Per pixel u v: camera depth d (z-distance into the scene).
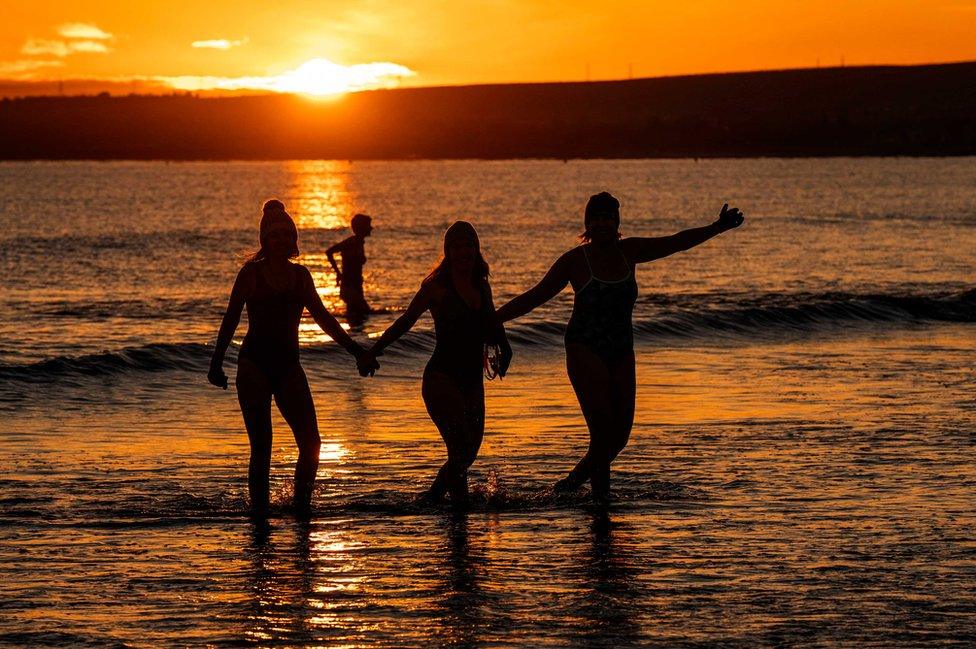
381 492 13.94
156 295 40.19
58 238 70.50
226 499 13.56
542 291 13.36
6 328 31.31
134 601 9.88
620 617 9.50
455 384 13.12
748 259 53.91
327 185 191.62
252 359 13.10
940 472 14.81
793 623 9.36
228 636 9.06
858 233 71.44
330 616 9.52
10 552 11.31
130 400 20.27
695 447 16.31
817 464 15.25
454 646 8.86
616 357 13.46
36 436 17.16
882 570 10.77
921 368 23.92
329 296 40.34
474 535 12.03
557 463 15.52
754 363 24.64
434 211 108.94
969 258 53.94
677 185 169.12
